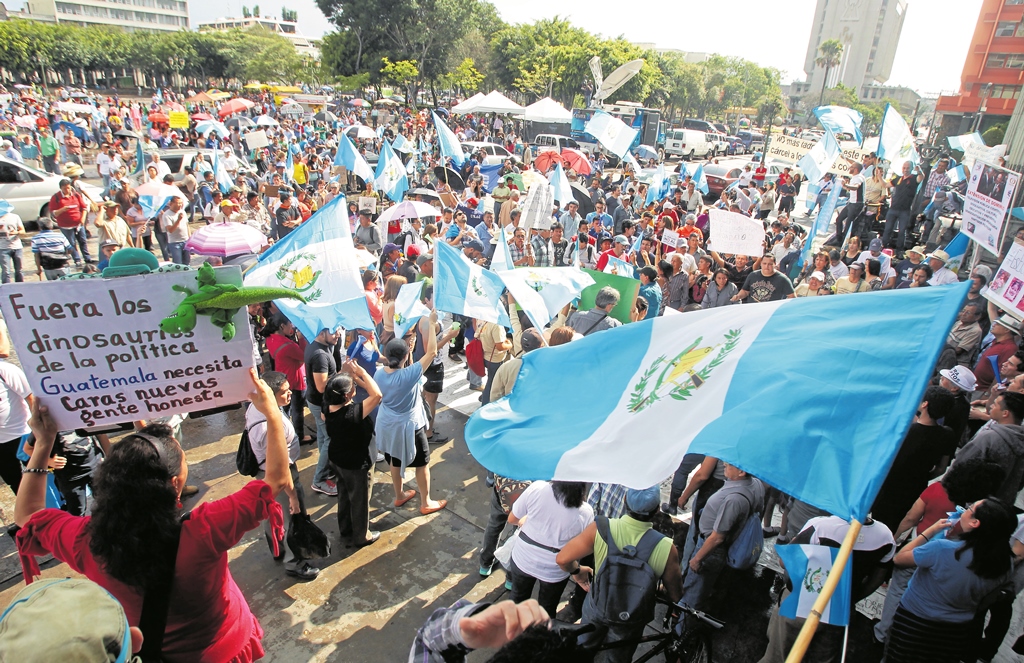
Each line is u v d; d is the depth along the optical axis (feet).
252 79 262.67
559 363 9.46
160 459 6.88
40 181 44.37
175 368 8.66
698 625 10.69
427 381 21.33
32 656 4.23
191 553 6.89
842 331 6.89
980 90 128.88
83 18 435.94
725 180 74.33
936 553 10.77
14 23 246.88
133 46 271.90
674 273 29.12
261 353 27.14
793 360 6.84
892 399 5.99
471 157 78.74
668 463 6.52
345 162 43.37
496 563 15.65
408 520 17.57
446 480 19.65
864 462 5.74
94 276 8.34
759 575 15.62
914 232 51.57
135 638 5.35
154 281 8.38
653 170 89.76
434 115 47.44
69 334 8.24
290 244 16.02
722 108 249.75
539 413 8.99
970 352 23.63
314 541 14.34
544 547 11.80
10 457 14.87
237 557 15.78
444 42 172.24
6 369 14.62
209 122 80.84
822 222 34.40
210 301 8.34
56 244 30.55
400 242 38.47
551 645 4.88
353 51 177.68
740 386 7.02
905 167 46.44
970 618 10.87
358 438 15.17
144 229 37.47
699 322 8.65
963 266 36.63
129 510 6.59
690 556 14.03
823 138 41.65
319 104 149.07
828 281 30.53
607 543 10.14
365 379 14.98
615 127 46.98
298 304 15.93
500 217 44.70
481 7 183.93
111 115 102.78
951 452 14.85
